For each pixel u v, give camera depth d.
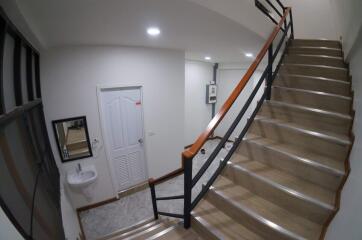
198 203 1.72
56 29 1.74
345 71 2.11
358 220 0.78
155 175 3.87
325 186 1.42
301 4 3.89
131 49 3.00
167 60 3.42
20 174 1.17
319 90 2.12
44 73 2.44
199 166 4.51
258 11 2.18
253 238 1.37
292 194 1.38
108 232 2.67
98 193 3.17
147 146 3.61
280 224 1.31
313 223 1.31
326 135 1.58
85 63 2.69
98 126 2.97
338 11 2.80
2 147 1.01
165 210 3.06
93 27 1.79
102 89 2.94
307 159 1.52
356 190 0.95
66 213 2.22
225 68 5.48
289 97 2.13
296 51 2.86
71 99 2.68
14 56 1.36
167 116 3.72
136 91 3.29
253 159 1.87
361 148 1.15
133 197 3.41
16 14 1.19
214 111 6.05
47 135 2.48
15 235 0.83
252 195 1.61
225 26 1.90
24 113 1.54
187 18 1.63
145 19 1.62
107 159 3.15
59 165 2.76
